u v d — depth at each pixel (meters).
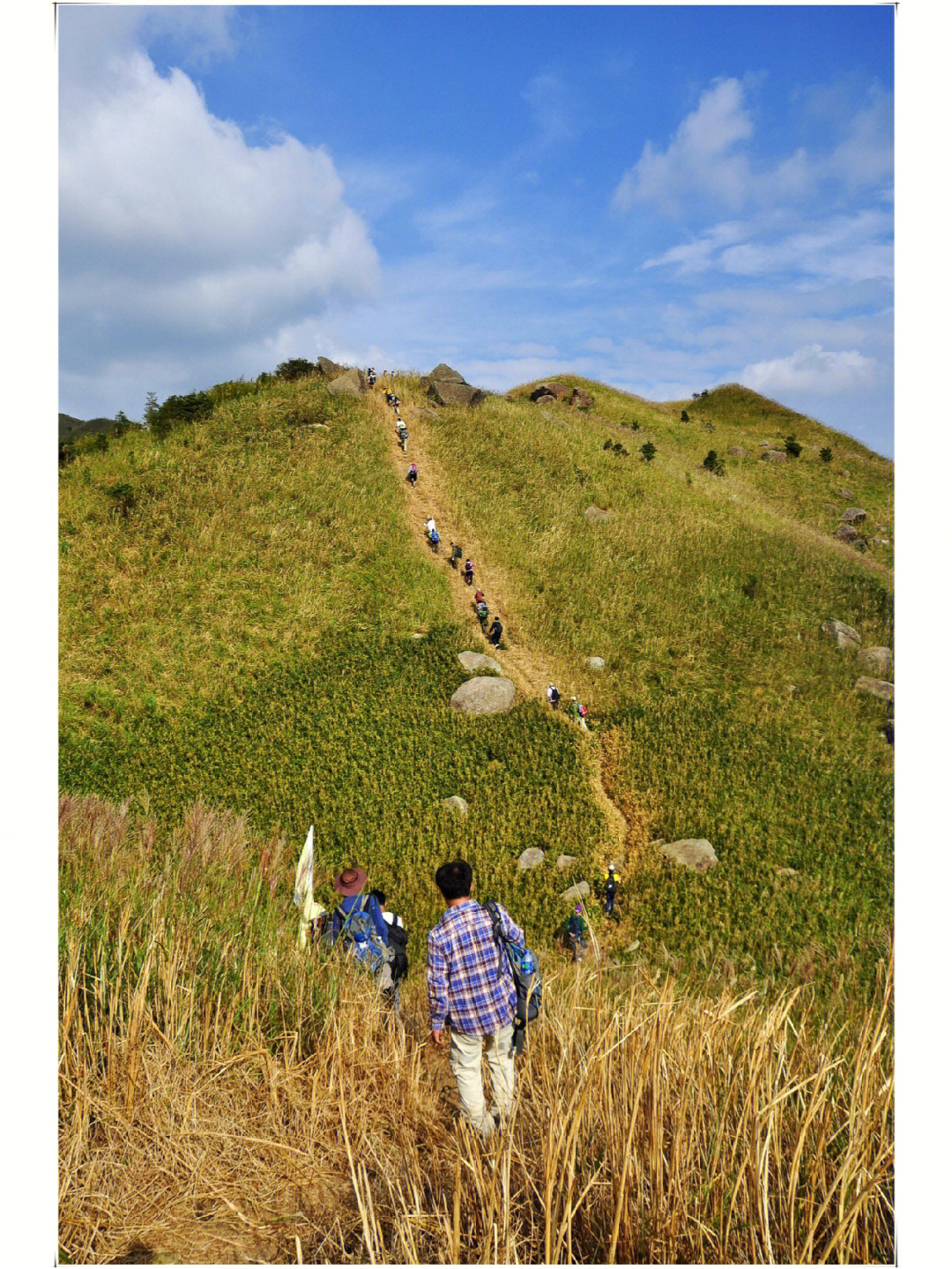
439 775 19.47
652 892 14.70
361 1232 2.44
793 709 24.78
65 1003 3.06
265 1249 2.36
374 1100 3.12
